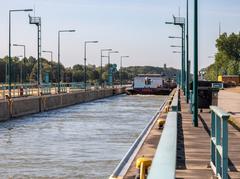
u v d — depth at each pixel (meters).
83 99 97.38
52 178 19.73
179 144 19.98
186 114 36.25
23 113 59.72
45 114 61.66
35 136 35.62
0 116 51.31
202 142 20.62
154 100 101.12
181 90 93.19
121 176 14.56
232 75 189.62
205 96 37.91
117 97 120.88
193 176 13.36
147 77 133.75
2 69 174.38
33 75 181.75
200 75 159.88
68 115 59.19
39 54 91.44
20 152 27.14
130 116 56.41
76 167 22.14
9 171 21.23
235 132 24.05
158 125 28.27
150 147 20.55
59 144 30.75
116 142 31.56
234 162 15.44
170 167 5.99
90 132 38.22
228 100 66.06
